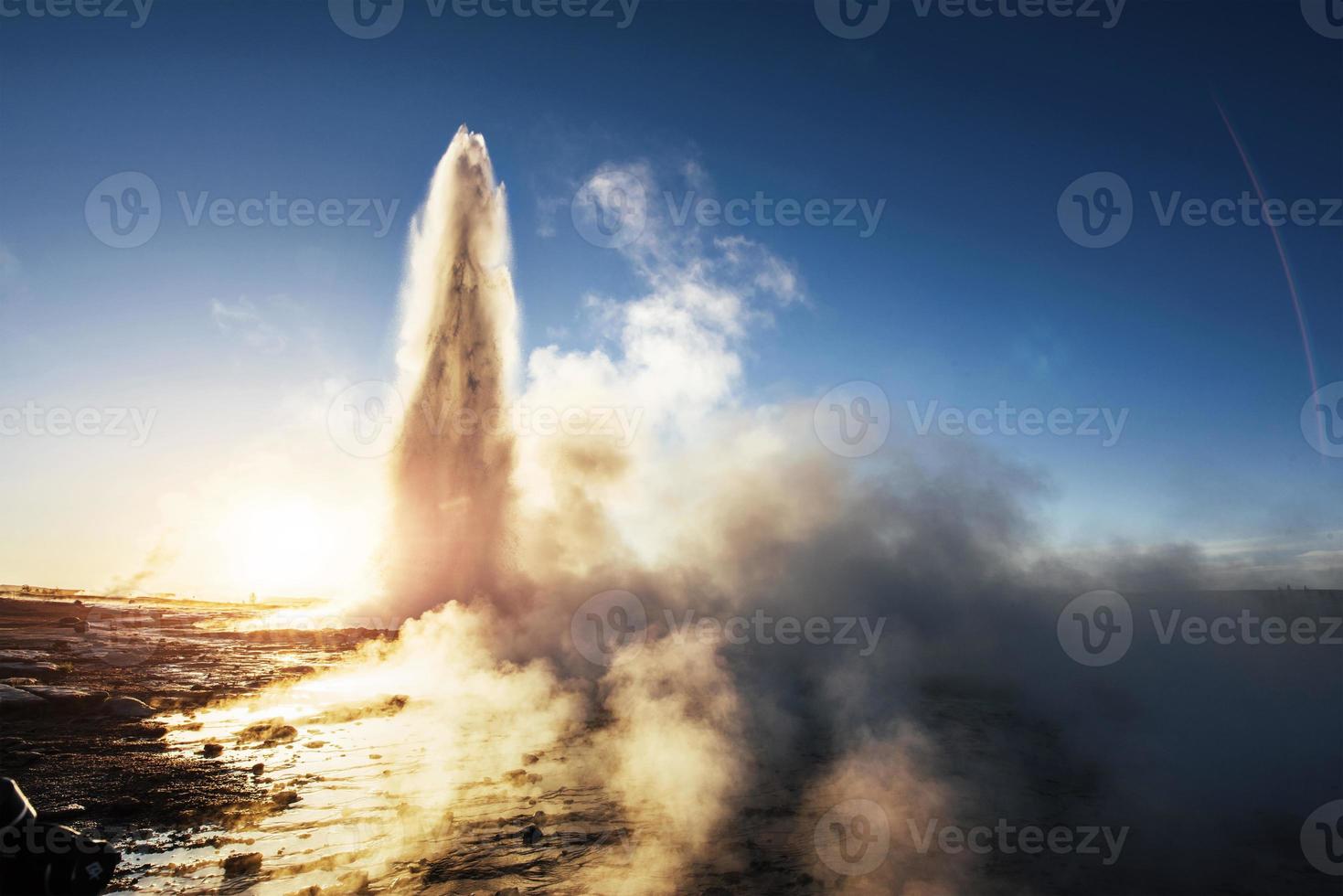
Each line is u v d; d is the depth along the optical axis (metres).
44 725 11.24
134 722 11.70
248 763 9.51
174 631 26.00
